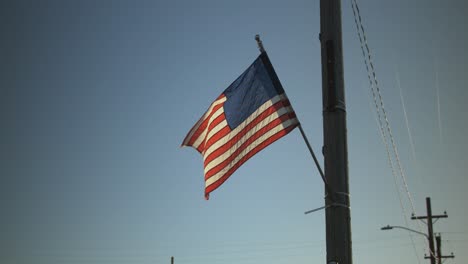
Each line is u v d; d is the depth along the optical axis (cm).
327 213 759
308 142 865
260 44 941
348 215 755
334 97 793
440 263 3384
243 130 944
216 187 951
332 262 731
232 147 952
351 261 739
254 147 915
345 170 770
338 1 841
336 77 802
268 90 934
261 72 949
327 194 761
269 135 905
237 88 981
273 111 917
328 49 815
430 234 3412
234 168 937
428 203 3481
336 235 743
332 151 775
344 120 789
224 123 981
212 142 991
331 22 830
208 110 1060
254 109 943
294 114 897
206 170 990
